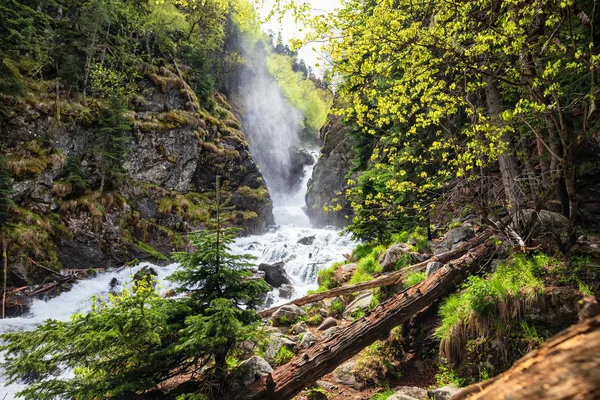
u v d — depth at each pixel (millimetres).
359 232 11672
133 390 4305
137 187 21703
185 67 31672
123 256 18719
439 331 6227
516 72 5379
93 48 21578
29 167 16484
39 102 17938
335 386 6062
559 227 7070
